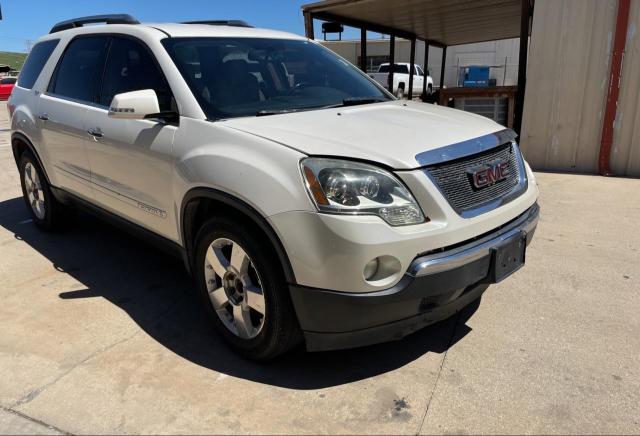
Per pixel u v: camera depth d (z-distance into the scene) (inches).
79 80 159.5
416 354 113.1
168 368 108.5
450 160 97.4
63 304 138.4
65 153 162.4
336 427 90.6
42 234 197.2
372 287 89.8
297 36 163.9
